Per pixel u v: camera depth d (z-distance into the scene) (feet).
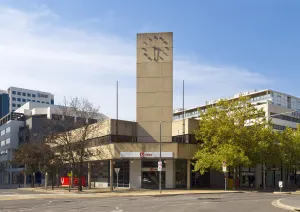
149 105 182.50
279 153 187.52
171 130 179.01
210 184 196.03
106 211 69.87
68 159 174.50
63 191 163.84
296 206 75.56
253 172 222.69
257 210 71.00
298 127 217.36
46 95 621.31
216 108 176.45
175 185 178.19
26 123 365.40
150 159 175.83
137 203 91.45
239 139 167.73
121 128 181.78
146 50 184.85
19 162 228.22
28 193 150.30
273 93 404.57
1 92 606.14
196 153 169.48
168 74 182.29
